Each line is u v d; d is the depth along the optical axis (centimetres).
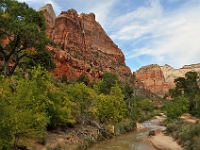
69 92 3353
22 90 1491
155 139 3378
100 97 3438
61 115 2630
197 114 5981
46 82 2425
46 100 2189
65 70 8444
